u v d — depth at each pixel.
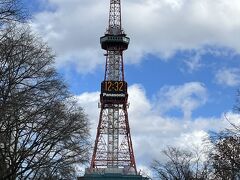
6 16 28.59
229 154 43.47
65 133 47.91
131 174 166.50
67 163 51.88
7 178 44.00
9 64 37.19
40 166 48.53
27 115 41.44
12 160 43.81
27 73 39.81
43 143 47.28
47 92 42.56
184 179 83.38
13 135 44.78
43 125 45.09
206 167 103.06
